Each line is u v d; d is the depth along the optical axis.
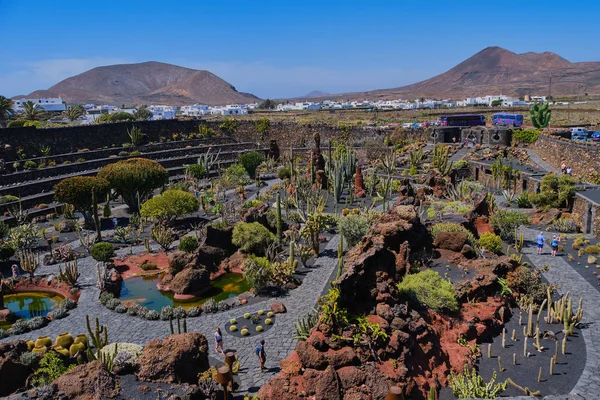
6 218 53.34
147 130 98.81
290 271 33.09
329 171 63.62
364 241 25.06
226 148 100.12
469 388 20.44
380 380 18.66
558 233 42.34
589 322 26.48
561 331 25.67
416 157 75.75
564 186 45.94
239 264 37.28
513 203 54.28
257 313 28.70
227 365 20.30
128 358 20.73
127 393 18.67
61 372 20.42
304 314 28.48
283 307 29.22
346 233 38.97
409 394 19.05
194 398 19.17
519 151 76.56
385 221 32.09
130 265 39.03
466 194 50.25
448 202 46.50
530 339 25.09
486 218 39.34
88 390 18.52
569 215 45.34
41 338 24.47
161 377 19.81
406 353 20.41
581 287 30.92
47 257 40.25
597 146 55.03
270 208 50.53
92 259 40.56
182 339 20.86
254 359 23.81
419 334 22.09
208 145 98.81
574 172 58.78
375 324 20.62
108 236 47.50
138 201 54.69
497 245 34.06
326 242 41.94
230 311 29.53
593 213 40.78
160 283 34.28
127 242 45.22
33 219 54.53
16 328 27.53
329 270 35.50
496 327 26.00
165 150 91.00
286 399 18.47
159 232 42.78
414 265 29.69
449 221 36.75
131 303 31.25
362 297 22.25
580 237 39.84
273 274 32.16
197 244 39.75
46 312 31.22
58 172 70.69
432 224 36.00
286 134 111.44
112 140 91.06
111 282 33.59
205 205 57.41
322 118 158.75
